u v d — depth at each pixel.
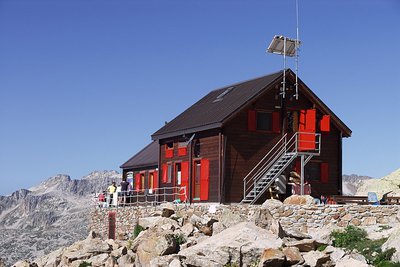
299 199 35.97
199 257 28.06
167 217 39.22
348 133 44.88
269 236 28.34
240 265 27.50
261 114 42.34
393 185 49.72
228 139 41.03
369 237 30.17
